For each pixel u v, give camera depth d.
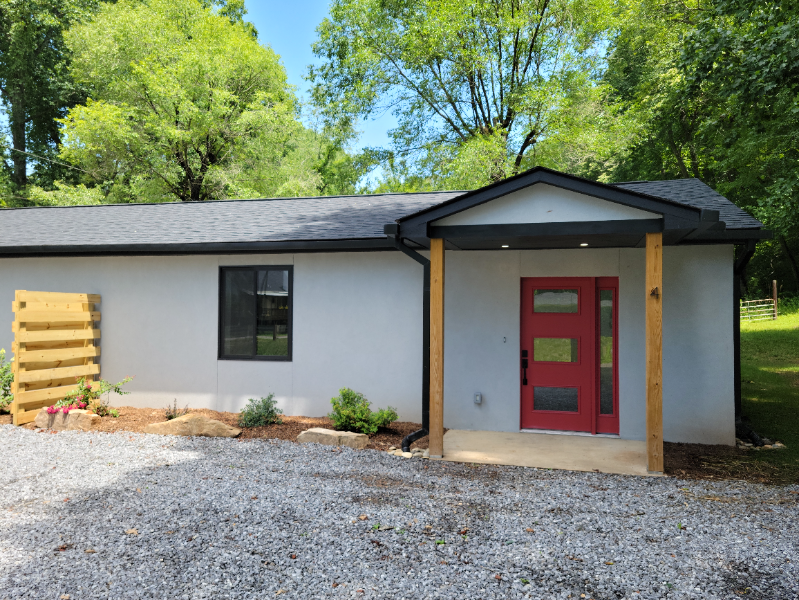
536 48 21.88
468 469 6.08
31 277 9.78
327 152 30.45
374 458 6.46
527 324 8.02
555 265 7.80
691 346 7.26
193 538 4.05
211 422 7.39
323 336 8.59
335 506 4.76
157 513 4.56
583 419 7.83
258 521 4.39
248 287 8.95
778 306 22.92
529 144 22.34
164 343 9.20
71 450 6.64
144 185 22.28
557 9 20.47
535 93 19.16
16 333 7.95
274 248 8.25
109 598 3.21
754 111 11.09
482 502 4.94
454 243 7.17
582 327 7.82
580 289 7.83
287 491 5.15
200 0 27.70
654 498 5.08
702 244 7.13
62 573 3.50
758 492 5.26
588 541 4.07
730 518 4.55
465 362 8.13
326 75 24.03
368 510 4.67
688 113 19.06
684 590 3.36
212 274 9.02
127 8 22.58
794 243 24.31
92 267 9.51
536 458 6.53
